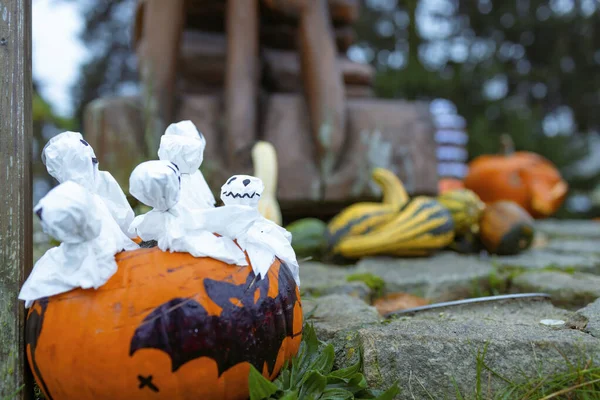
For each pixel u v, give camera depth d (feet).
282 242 1.98
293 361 1.95
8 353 1.87
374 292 3.38
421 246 4.17
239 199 1.91
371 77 5.80
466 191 4.63
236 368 1.72
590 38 12.84
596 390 1.88
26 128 1.98
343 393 1.86
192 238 1.73
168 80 4.69
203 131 4.82
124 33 14.60
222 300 1.70
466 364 1.97
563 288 3.06
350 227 4.25
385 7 14.55
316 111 4.94
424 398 1.95
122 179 4.62
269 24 5.38
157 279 1.67
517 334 2.06
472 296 3.49
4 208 1.91
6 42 1.95
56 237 1.60
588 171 12.34
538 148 11.78
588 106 13.97
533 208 7.04
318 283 3.30
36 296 1.67
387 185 4.46
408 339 2.02
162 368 1.63
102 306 1.65
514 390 1.92
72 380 1.65
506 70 13.24
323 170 5.00
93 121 4.74
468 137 11.48
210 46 5.34
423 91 12.28
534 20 12.91
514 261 4.16
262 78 5.39
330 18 5.72
